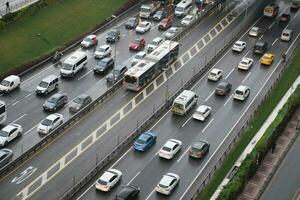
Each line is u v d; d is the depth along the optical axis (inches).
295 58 7224.4
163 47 6983.3
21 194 4564.5
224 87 6289.4
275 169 5039.4
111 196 4586.6
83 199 4517.7
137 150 5196.9
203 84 6545.3
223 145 5383.9
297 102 5885.8
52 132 5290.4
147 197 4594.0
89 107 5831.7
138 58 6929.1
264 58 7081.7
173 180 4670.3
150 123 5664.4
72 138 5354.3
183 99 5821.9
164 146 5118.1
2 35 7150.6
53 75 6348.4
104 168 4918.8
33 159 5002.5
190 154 5128.0
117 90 6304.1
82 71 6786.4
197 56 7273.6
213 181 4761.3
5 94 6146.7
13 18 7460.6
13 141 5295.3
